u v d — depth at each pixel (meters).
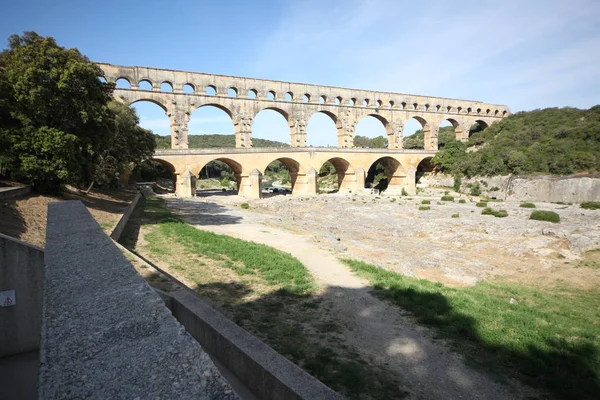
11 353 10.66
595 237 29.36
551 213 39.72
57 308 4.47
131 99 64.38
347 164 85.00
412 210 50.31
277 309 13.54
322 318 12.94
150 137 51.97
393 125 93.69
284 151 76.31
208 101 71.81
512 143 86.44
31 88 24.44
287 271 18.16
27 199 23.27
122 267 6.10
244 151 72.00
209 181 129.38
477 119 107.94
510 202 62.56
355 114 88.56
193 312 10.45
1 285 10.39
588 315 15.48
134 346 3.54
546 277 22.47
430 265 23.03
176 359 3.33
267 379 7.45
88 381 2.97
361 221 42.59
